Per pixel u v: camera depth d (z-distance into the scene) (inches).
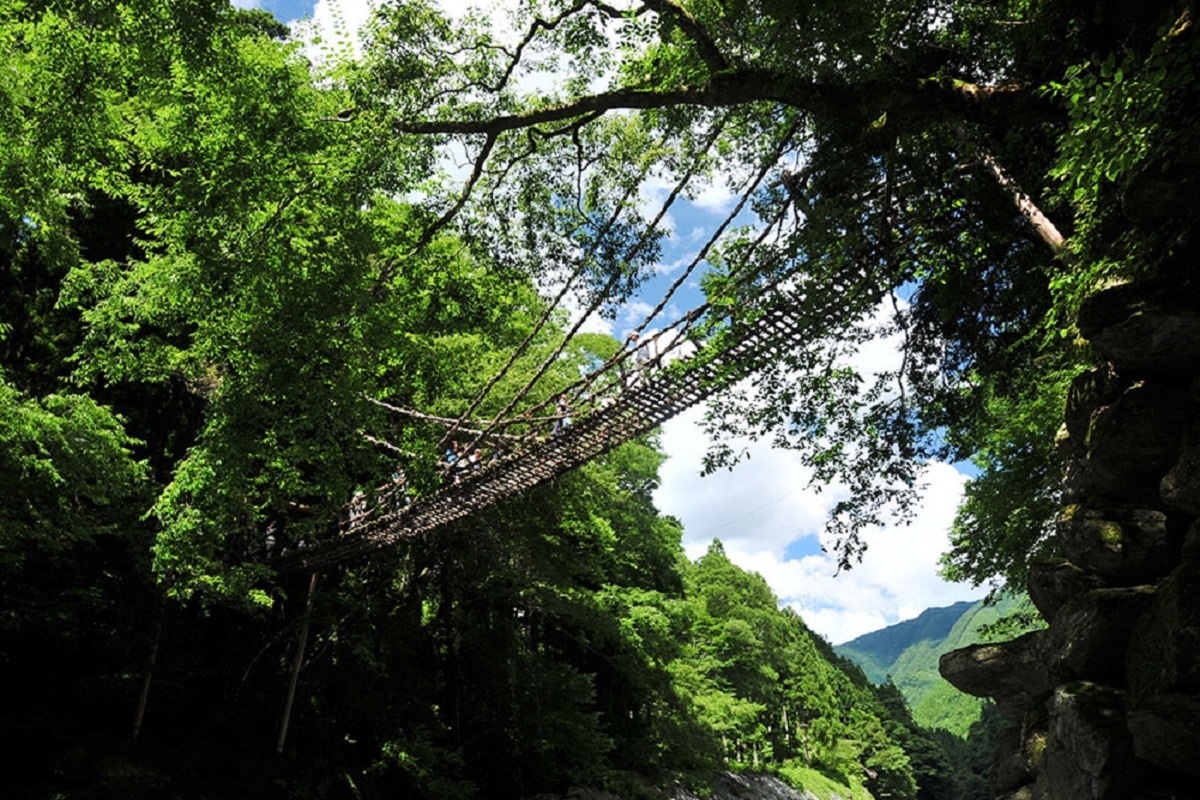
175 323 557.9
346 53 518.9
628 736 1248.8
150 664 710.5
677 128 490.9
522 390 561.3
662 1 387.2
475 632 936.9
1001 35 397.1
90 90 430.9
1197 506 242.5
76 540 652.7
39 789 624.1
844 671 3627.0
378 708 848.9
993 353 494.0
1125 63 238.1
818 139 404.5
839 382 516.1
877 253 383.6
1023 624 687.1
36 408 519.8
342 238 474.0
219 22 414.0
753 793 1582.2
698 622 1752.0
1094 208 297.3
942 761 3134.8
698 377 441.4
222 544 620.1
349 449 560.7
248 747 768.3
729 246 408.2
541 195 581.9
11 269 740.0
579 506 852.6
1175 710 217.8
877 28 373.7
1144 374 273.4
